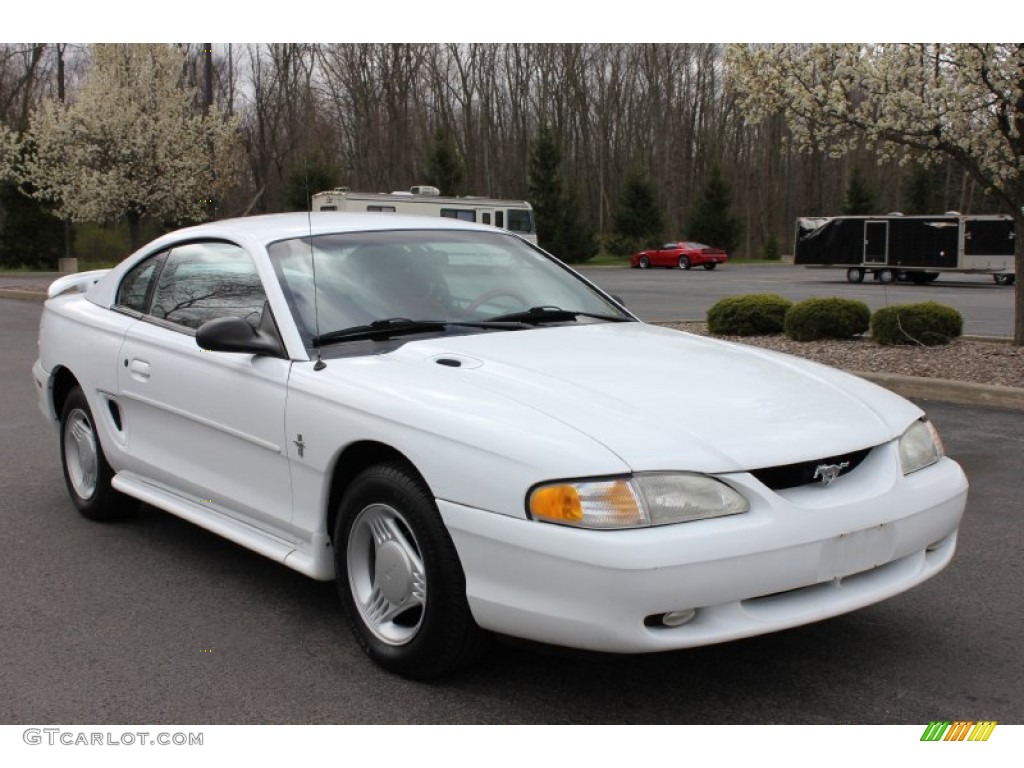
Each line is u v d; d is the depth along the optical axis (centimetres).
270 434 390
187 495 456
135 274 514
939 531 346
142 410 475
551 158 5034
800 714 323
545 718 321
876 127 1107
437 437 321
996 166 1132
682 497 293
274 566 472
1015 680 347
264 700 335
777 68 1138
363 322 401
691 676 350
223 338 381
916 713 324
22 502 584
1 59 5000
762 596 307
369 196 2666
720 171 5644
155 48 3080
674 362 377
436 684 345
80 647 379
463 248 466
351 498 355
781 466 311
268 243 429
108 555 488
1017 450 703
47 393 562
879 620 401
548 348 386
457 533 313
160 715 326
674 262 4712
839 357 1116
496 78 6262
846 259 3553
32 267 3925
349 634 390
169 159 3098
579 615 289
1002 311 2188
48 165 3206
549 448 299
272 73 4394
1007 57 986
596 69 6569
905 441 352
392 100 5375
